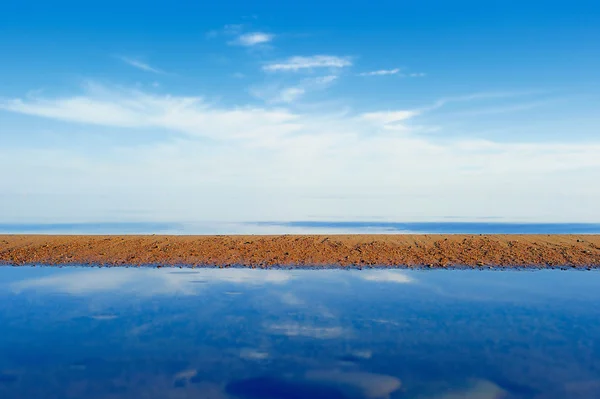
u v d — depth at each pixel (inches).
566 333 391.2
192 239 805.9
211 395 285.6
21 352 354.0
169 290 535.2
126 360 338.3
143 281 575.8
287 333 394.6
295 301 490.3
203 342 374.0
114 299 497.7
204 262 671.8
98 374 315.0
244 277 594.2
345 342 372.8
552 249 719.7
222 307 468.8
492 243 759.7
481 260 671.8
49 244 772.6
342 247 743.1
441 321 423.2
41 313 452.1
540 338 380.2
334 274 609.0
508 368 323.6
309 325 414.6
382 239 799.7
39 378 308.7
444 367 325.1
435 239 794.2
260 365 330.0
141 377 310.7
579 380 303.9
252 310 458.3
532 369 321.4
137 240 798.5
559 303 477.7
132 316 440.5
